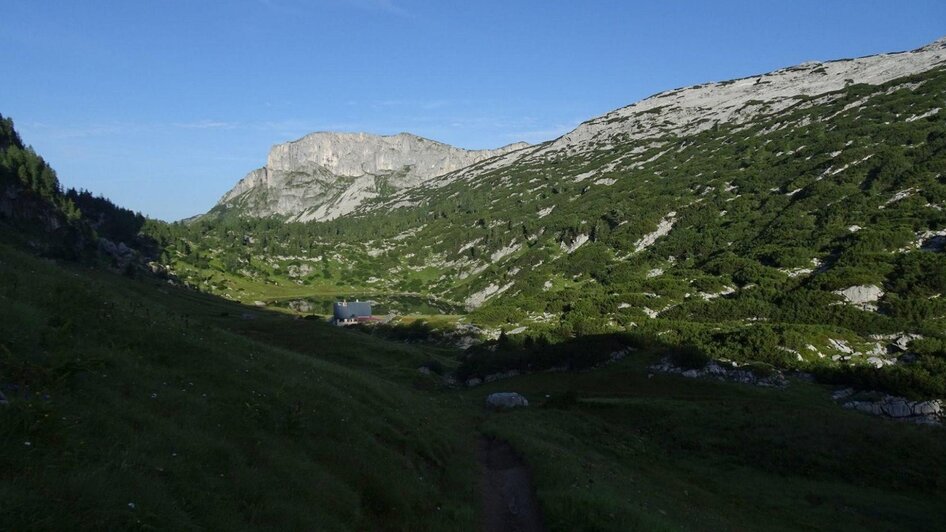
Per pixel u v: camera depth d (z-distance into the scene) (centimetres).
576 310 9100
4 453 920
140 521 913
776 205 13575
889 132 14738
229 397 1833
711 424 4081
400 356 7894
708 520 2573
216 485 1218
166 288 14175
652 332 6650
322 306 18125
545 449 3134
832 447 3556
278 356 3002
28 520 794
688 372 5409
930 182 10894
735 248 11862
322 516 1360
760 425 3950
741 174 16700
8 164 14025
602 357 6106
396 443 2366
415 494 1875
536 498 2267
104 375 1493
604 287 11119
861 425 3791
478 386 6412
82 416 1197
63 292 2052
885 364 5275
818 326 6253
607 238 15912
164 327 2303
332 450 1830
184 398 1628
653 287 9781
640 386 5316
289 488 1412
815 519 2792
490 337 9894
